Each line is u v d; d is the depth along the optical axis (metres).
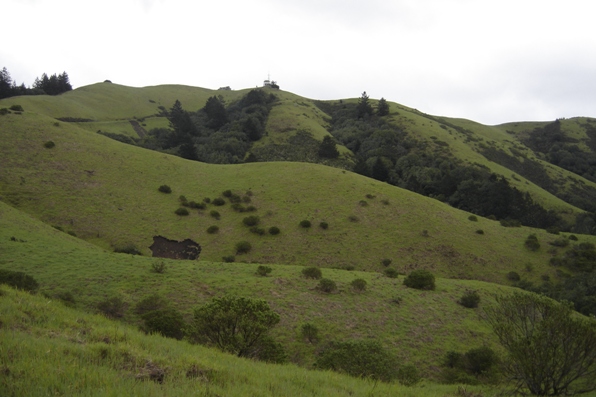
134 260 36.19
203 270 35.16
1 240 33.66
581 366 12.14
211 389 6.90
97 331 10.09
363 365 15.95
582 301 38.12
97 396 5.48
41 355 6.80
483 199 83.19
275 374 9.80
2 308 9.83
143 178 70.38
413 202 69.00
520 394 12.96
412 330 28.12
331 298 31.36
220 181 74.44
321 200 67.00
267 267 36.34
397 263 52.34
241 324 14.72
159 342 10.91
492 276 51.00
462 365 24.23
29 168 62.75
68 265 31.25
